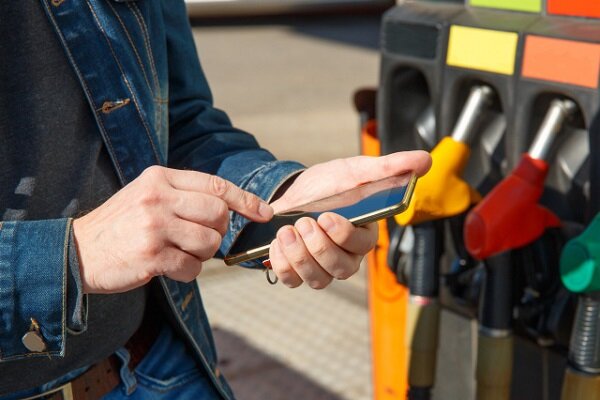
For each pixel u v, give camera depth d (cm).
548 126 160
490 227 158
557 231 165
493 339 168
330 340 328
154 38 143
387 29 189
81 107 131
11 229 115
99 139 134
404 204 109
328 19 1041
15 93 125
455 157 171
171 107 153
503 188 160
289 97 704
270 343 327
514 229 159
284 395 294
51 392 133
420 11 186
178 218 110
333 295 364
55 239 113
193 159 150
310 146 571
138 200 110
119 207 111
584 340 153
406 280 193
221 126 157
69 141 129
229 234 141
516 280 169
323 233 111
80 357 133
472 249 161
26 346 117
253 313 350
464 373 203
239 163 146
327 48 895
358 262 117
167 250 110
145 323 148
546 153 160
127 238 109
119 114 134
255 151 150
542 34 159
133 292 139
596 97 151
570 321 165
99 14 132
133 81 135
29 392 131
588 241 147
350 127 614
